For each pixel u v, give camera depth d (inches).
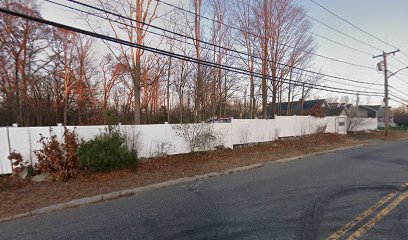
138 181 274.5
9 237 151.3
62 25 234.4
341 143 671.1
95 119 508.4
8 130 278.1
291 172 318.0
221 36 792.9
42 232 157.0
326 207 183.6
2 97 890.1
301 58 916.6
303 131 718.5
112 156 297.4
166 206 198.8
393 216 164.6
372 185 244.1
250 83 1013.2
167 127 408.5
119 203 212.2
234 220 164.1
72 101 1247.5
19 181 262.1
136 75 547.2
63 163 278.4
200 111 836.6
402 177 277.0
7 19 791.7
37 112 1082.1
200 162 383.6
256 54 816.9
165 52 335.6
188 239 139.7
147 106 1263.5
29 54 926.4
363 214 168.7
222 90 1034.7
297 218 164.1
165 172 317.7
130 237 145.0
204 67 815.1
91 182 267.0
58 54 1074.1
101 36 266.2
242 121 539.8
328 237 136.3
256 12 802.2
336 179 271.6
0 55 830.5
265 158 427.2
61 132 307.0
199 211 184.1
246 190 237.3
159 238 142.3
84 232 154.6
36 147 292.4
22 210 193.8
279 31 824.9
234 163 380.8
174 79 921.5
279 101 1127.6
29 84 969.5
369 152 504.7
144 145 382.6
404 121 1972.2
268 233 142.9
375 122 1135.6
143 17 520.4
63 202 209.5
